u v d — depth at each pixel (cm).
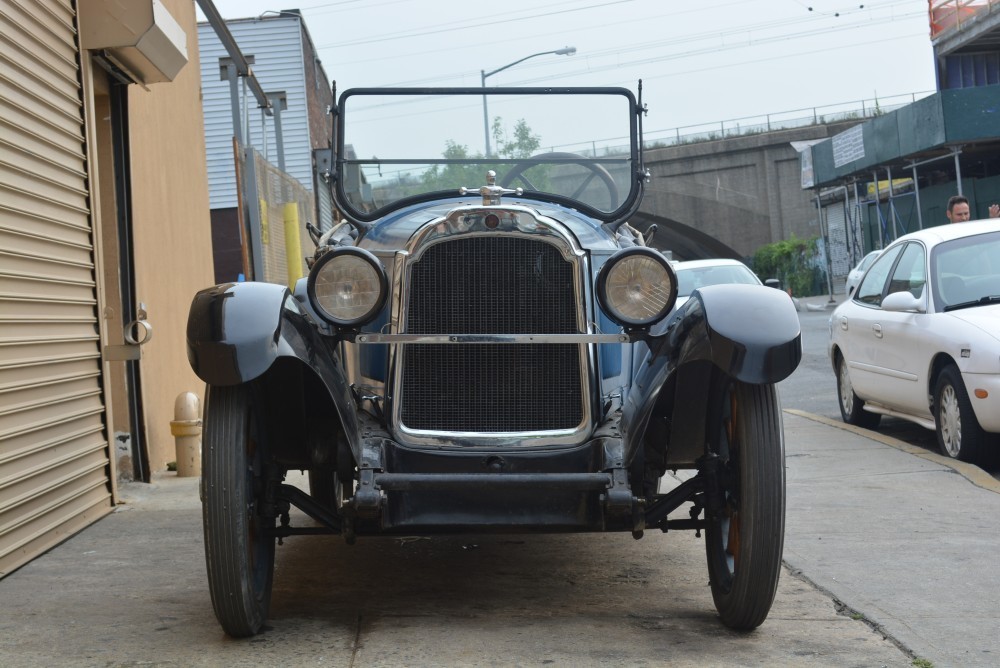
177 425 803
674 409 398
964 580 448
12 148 546
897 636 375
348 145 522
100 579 477
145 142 870
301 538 567
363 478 375
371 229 477
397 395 400
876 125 2748
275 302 373
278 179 1532
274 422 412
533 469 398
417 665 346
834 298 3347
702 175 4972
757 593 369
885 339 838
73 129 643
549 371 404
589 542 550
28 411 543
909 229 2959
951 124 2400
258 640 377
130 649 369
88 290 650
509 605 427
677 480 728
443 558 517
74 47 657
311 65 2184
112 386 767
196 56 1084
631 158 521
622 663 348
